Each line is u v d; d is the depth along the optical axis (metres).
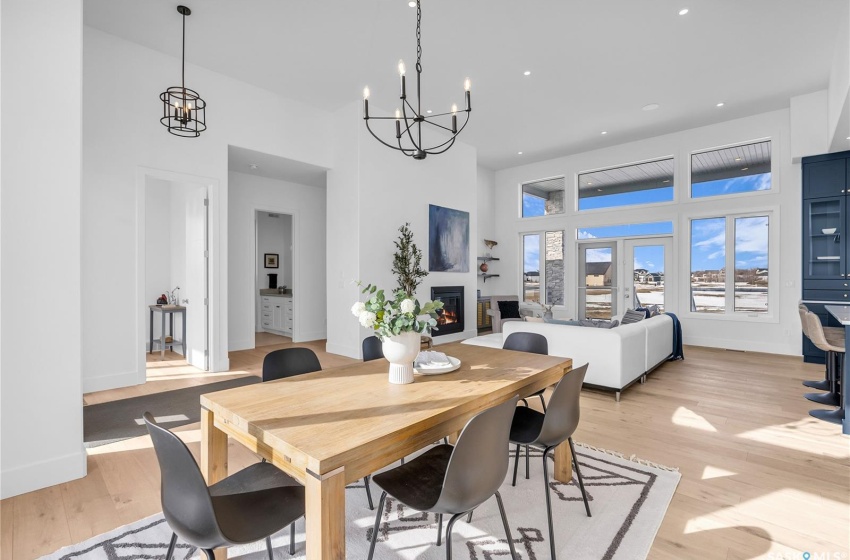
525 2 3.45
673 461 2.52
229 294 6.05
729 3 3.46
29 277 2.12
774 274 5.88
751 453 2.63
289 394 1.67
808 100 5.29
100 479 2.28
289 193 6.75
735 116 5.98
